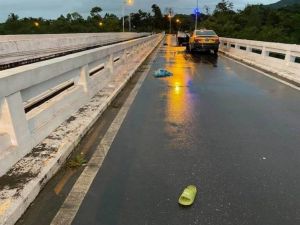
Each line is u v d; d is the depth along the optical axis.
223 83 10.43
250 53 18.05
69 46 28.30
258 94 8.52
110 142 4.81
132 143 4.77
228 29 63.94
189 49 26.67
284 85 9.92
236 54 21.45
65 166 3.96
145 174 3.76
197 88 9.47
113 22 113.62
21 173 3.44
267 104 7.32
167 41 52.88
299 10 79.94
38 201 3.17
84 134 5.01
